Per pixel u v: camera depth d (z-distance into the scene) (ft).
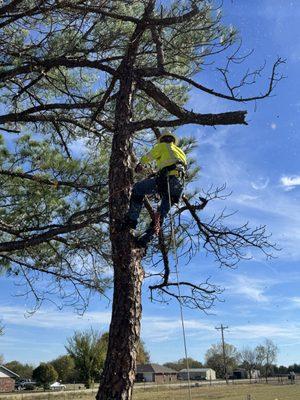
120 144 17.78
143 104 26.30
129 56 19.63
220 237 22.90
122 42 23.84
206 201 21.91
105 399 14.51
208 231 23.03
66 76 26.99
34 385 223.10
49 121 25.96
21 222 27.53
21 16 22.02
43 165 26.45
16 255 29.40
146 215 27.12
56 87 25.93
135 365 15.12
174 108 18.74
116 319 15.33
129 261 15.85
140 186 16.03
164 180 16.02
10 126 29.07
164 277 21.71
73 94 27.04
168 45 22.54
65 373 238.48
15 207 27.27
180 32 20.98
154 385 211.20
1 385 209.05
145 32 22.90
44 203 26.94
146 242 16.06
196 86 19.29
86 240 27.89
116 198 16.74
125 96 18.83
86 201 27.58
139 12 23.91
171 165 16.21
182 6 20.93
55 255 29.04
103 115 26.76
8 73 23.08
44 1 21.33
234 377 357.00
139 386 200.03
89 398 129.29
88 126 26.84
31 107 26.73
